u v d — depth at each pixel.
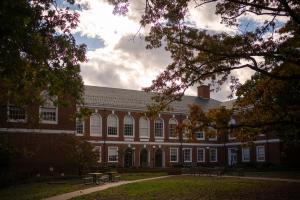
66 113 41.75
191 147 63.44
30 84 19.92
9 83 19.86
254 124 24.06
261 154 56.97
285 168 49.25
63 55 19.48
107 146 56.22
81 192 24.83
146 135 59.91
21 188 28.84
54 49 19.00
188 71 21.50
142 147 59.16
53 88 20.08
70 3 18.84
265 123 23.88
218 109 24.05
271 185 27.97
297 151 51.38
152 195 22.61
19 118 39.09
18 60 15.70
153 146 60.09
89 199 21.42
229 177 37.22
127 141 57.97
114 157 56.66
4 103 25.62
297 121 24.27
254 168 50.00
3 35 14.51
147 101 61.56
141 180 34.50
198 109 23.98
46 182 33.72
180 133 24.75
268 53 19.92
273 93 24.47
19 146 38.88
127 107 58.38
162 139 61.12
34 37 16.62
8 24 13.98
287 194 22.72
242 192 24.05
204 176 39.59
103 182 32.66
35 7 16.81
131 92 62.00
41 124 40.22
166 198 21.34
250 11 20.52
